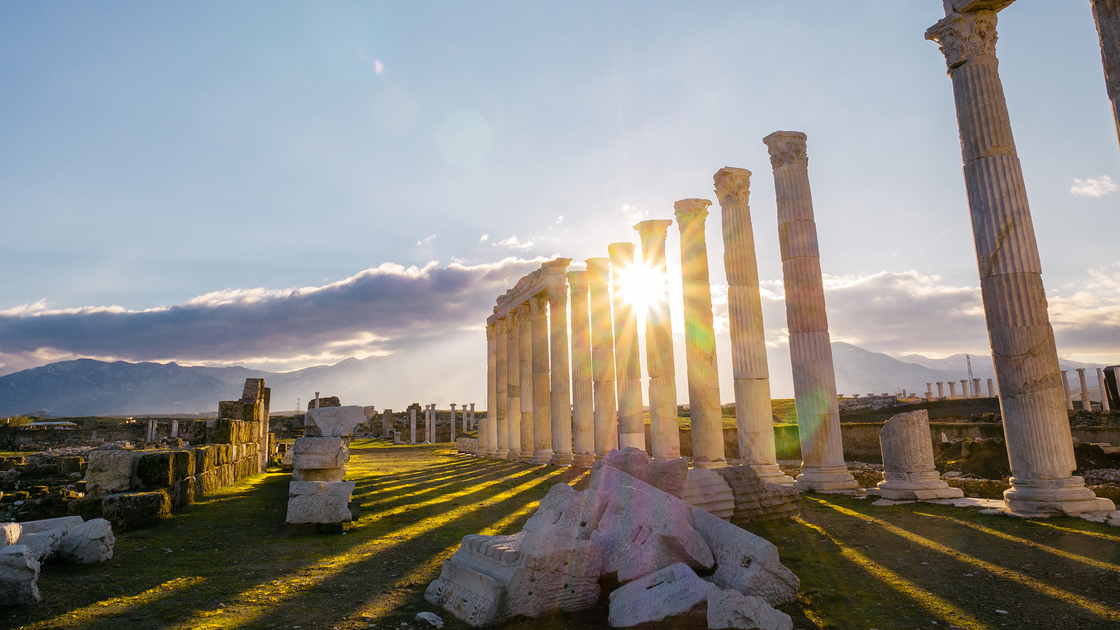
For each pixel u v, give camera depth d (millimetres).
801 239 17172
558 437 28172
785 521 11766
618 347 25328
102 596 7336
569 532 7969
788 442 27406
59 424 53938
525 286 32031
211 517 13469
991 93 12977
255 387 26594
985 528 10711
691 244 20531
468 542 7457
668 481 10539
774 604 6676
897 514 12406
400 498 16922
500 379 37094
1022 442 12117
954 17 13422
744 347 18359
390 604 7023
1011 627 5949
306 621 6395
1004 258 12508
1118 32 10125
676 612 6148
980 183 12883
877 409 41500
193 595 7375
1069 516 11289
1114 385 33688
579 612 6793
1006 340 12414
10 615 6602
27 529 9250
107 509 11828
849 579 7730
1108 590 7008
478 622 6238
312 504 11531
